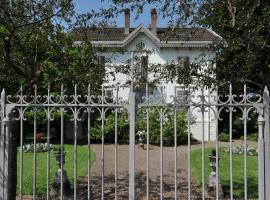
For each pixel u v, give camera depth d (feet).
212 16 26.21
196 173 40.60
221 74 28.68
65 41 27.73
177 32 28.09
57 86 28.12
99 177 38.91
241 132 82.64
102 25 27.32
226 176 38.75
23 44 27.12
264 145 19.97
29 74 26.58
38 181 35.68
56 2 25.99
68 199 29.22
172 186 34.99
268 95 19.99
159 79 28.45
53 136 75.66
